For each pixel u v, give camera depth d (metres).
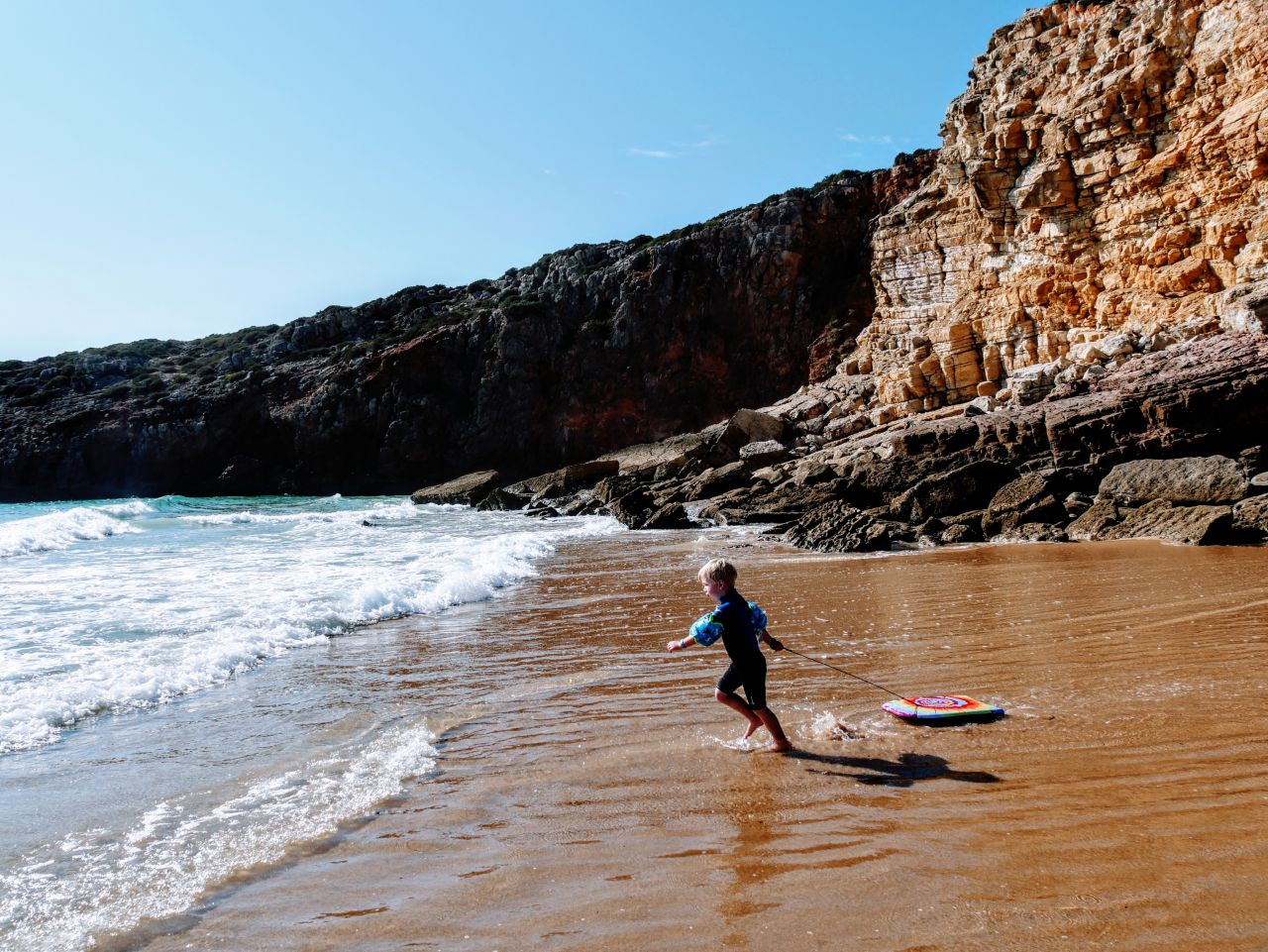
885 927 3.01
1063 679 6.36
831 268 51.31
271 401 55.38
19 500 52.97
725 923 3.09
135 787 4.83
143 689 6.89
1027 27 33.34
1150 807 3.94
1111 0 30.58
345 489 53.44
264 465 54.69
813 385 44.03
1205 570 11.35
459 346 54.28
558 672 7.45
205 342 73.00
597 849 3.80
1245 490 15.91
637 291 52.16
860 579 12.48
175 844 4.04
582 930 3.10
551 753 5.24
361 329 64.12
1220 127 24.56
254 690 7.01
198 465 54.34
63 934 3.23
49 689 6.79
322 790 4.72
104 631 9.28
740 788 4.49
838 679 6.71
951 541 17.41
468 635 9.25
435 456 52.97
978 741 5.04
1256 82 23.73
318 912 3.34
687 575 13.90
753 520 23.02
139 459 53.41
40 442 53.59
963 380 32.47
